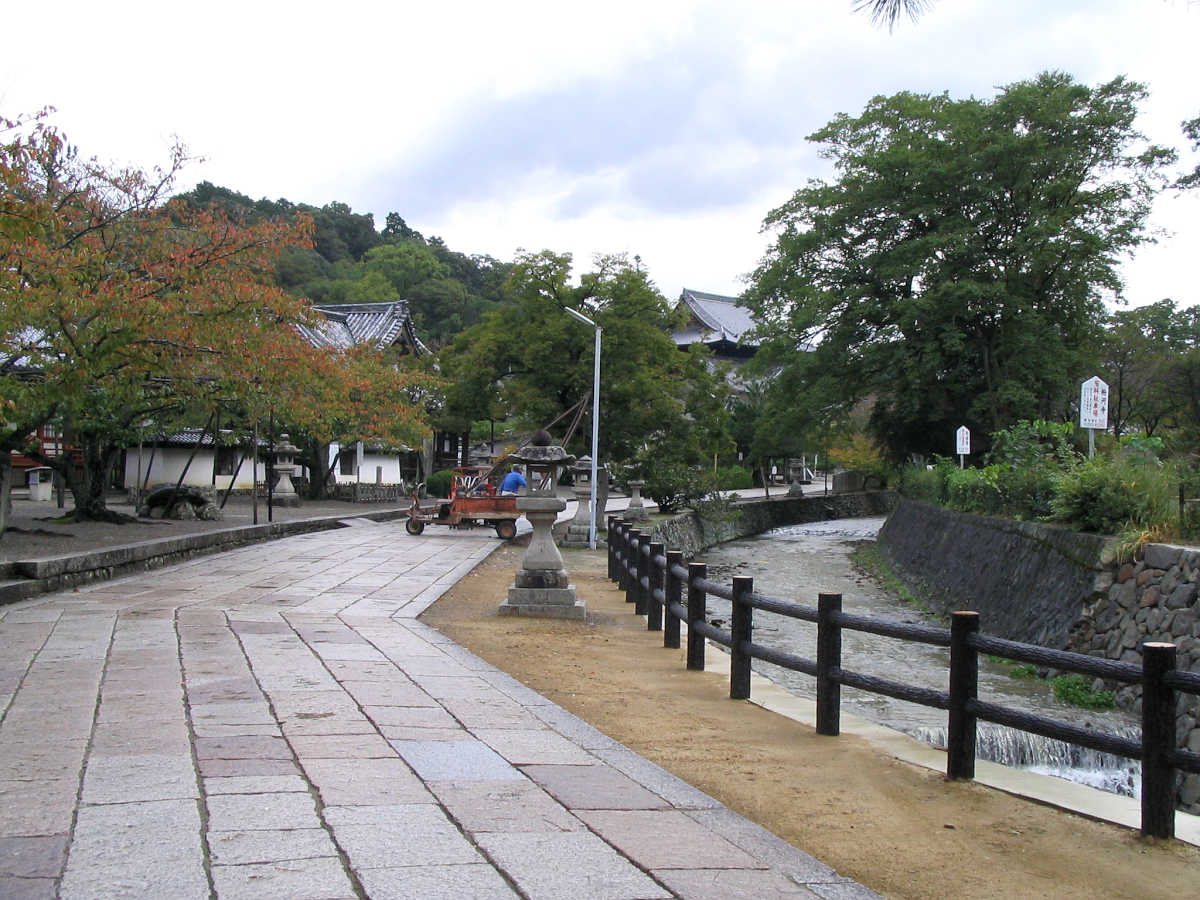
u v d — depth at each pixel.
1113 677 4.09
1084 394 13.56
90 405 16.98
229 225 15.98
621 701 6.75
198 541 16.77
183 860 3.16
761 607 6.66
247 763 4.38
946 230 26.61
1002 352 27.17
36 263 12.02
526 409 25.41
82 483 19.34
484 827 3.66
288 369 15.20
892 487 52.47
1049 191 25.23
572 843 3.54
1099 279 26.22
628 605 12.96
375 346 29.27
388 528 25.14
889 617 17.30
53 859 3.14
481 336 25.67
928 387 28.55
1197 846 3.93
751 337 32.94
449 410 26.89
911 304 26.09
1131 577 10.81
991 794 4.64
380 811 3.78
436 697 6.16
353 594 11.98
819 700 5.85
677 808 4.09
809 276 30.78
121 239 15.22
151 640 7.90
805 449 38.34
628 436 26.19
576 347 24.88
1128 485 12.01
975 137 26.56
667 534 25.33
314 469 34.56
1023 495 16.05
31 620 9.00
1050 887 3.53
